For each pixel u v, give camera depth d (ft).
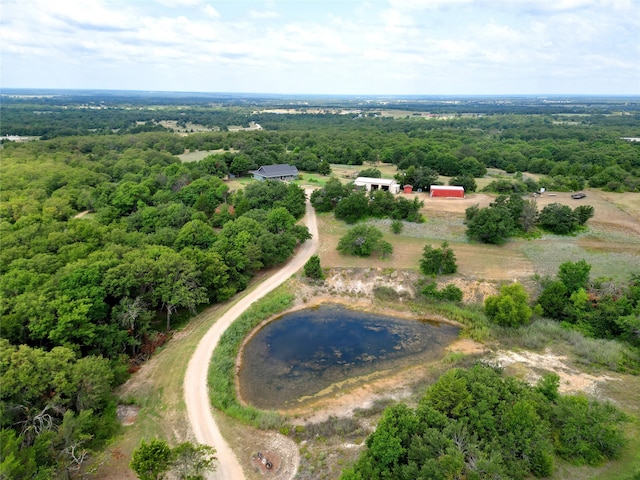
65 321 114.42
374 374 127.34
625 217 235.61
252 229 195.93
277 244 192.44
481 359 131.44
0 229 191.31
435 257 173.27
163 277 144.25
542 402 96.32
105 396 104.37
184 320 153.79
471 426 89.71
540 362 128.36
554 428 92.94
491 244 206.69
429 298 165.37
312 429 102.53
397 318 159.43
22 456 77.41
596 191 296.10
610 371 122.93
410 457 81.92
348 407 112.37
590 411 94.89
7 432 80.84
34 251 165.78
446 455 77.10
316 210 266.77
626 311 139.64
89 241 175.32
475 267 180.96
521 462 83.05
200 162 346.33
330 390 120.06
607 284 153.99
